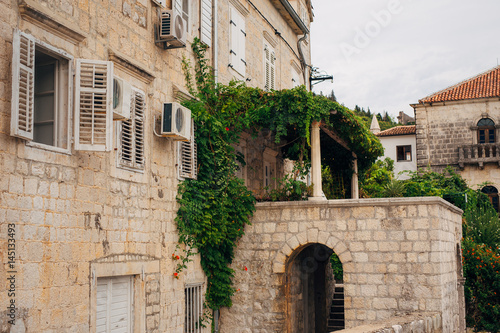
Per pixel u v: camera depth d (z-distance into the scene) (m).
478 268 20.34
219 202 12.84
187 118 11.48
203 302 12.99
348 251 13.30
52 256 8.01
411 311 12.79
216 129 12.82
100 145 8.45
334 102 14.08
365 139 16.02
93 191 9.02
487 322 20.08
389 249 13.06
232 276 13.80
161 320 10.91
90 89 8.52
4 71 7.29
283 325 13.62
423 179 26.36
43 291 7.80
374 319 12.96
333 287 21.31
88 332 8.68
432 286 12.73
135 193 10.27
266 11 18.83
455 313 14.90
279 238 13.84
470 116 35.53
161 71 11.48
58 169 8.22
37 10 7.72
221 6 15.13
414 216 12.98
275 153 18.45
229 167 13.24
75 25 8.80
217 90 13.52
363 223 13.29
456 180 28.52
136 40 10.60
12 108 7.18
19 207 7.44
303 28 21.88
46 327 7.82
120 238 9.72
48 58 8.59
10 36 7.41
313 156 14.37
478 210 27.84
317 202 13.59
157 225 10.96
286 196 14.52
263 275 13.83
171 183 11.58
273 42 19.41
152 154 10.92
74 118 8.42
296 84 22.12
